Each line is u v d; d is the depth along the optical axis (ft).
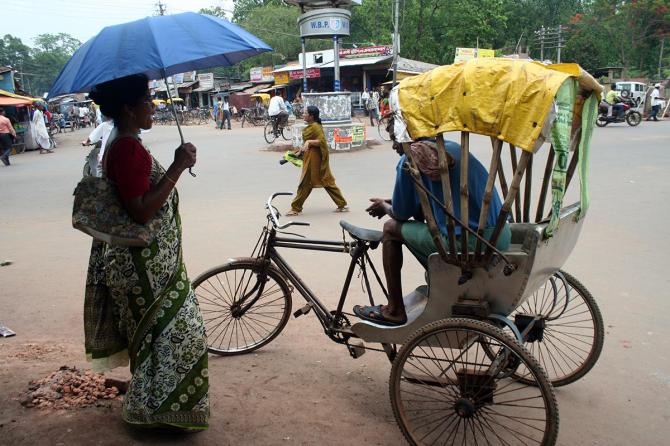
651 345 12.67
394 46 66.08
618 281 16.56
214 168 44.62
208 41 8.23
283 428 9.65
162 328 8.77
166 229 8.75
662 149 45.29
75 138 97.14
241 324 14.16
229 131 94.89
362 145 54.44
